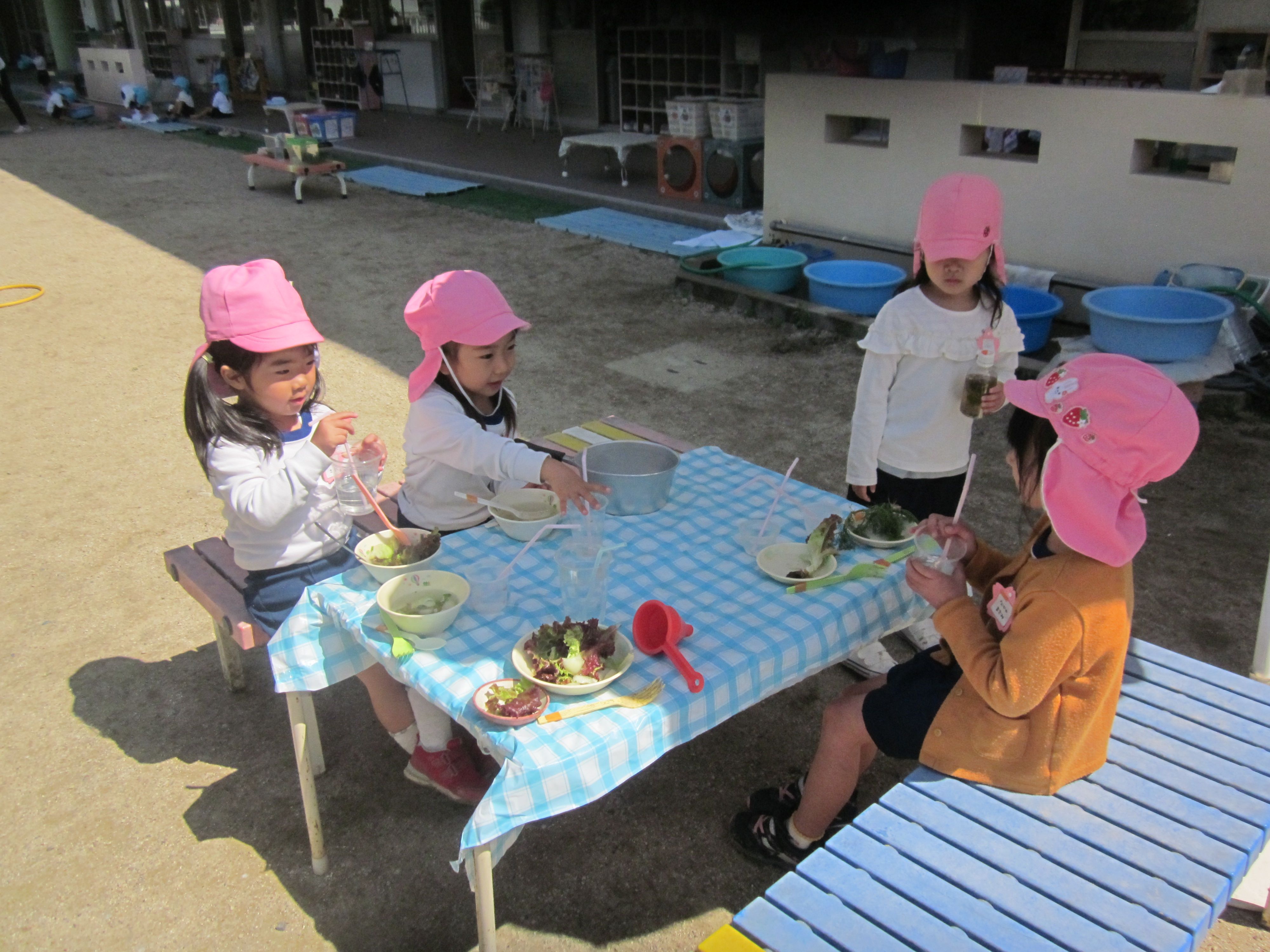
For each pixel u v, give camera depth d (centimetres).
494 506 259
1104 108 545
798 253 679
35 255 852
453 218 957
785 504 267
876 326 287
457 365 262
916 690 212
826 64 902
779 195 735
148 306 715
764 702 310
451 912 238
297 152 1033
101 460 478
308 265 811
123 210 1016
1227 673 235
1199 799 193
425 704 252
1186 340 470
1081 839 184
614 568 235
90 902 241
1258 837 184
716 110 895
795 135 707
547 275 769
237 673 314
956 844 183
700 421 509
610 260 802
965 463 301
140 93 1622
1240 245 514
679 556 240
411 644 206
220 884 246
